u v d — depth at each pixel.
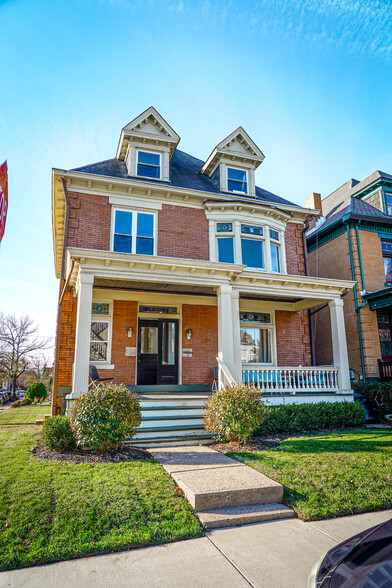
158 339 12.49
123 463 5.99
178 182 13.70
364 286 15.13
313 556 3.54
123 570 3.29
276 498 4.88
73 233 11.31
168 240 12.35
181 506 4.52
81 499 4.49
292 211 14.58
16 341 36.88
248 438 7.80
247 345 13.48
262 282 10.93
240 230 13.09
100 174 12.18
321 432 9.33
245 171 14.60
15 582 3.11
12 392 36.78
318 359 17.08
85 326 8.47
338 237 16.34
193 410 8.87
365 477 5.55
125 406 6.84
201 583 3.08
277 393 11.20
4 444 7.71
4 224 3.72
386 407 11.48
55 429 7.00
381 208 16.56
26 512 4.16
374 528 2.78
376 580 2.06
